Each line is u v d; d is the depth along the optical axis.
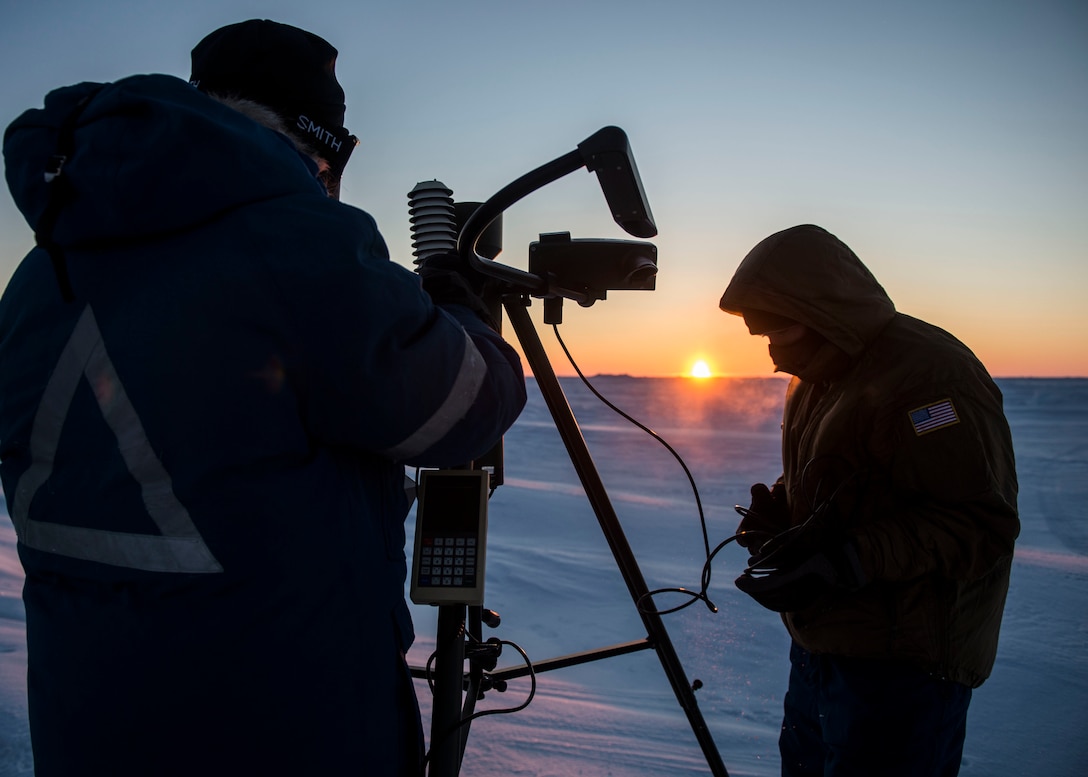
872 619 1.58
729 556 5.49
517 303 1.53
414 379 0.92
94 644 0.89
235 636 0.87
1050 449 12.94
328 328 0.88
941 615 1.55
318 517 0.93
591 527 6.53
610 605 4.41
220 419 0.87
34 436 0.93
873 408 1.57
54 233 0.90
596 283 1.52
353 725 0.95
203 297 0.87
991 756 2.66
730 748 2.70
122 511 0.88
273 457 0.89
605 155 1.03
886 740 1.57
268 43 1.08
